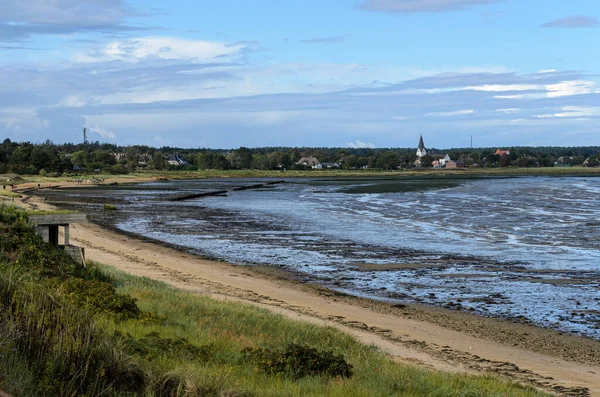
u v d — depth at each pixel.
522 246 42.50
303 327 18.47
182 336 14.91
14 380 7.70
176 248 41.34
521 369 17.38
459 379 14.22
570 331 22.28
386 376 13.42
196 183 148.50
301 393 11.23
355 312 23.86
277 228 53.25
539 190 109.00
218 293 25.52
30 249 21.00
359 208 73.19
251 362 13.20
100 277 23.02
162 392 9.05
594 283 30.48
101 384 8.55
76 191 108.00
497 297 27.47
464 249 41.16
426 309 25.23
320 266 35.06
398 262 36.34
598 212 66.75
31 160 168.75
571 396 14.85
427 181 155.62
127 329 14.24
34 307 9.17
